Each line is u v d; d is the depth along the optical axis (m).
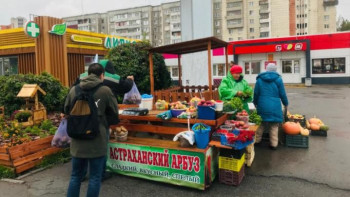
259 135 5.91
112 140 4.52
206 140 3.84
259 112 5.60
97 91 3.13
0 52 15.80
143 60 9.11
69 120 3.01
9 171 4.46
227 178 4.01
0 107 7.79
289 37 24.27
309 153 5.37
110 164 4.46
